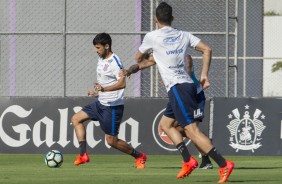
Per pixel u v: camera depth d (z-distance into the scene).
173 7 52.97
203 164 36.53
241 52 55.16
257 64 55.25
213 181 28.88
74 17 52.09
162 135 46.62
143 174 32.72
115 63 37.34
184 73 27.58
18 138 47.28
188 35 27.84
